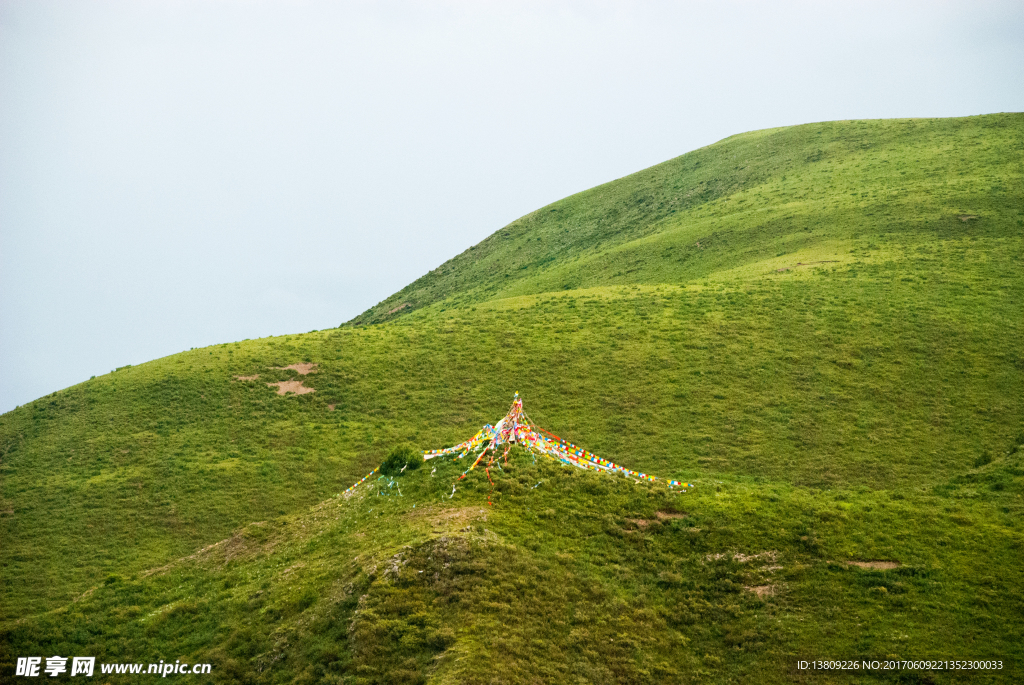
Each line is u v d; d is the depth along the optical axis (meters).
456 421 52.62
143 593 31.73
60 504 45.12
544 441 39.62
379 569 27.75
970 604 26.52
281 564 31.41
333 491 46.28
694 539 30.81
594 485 34.03
